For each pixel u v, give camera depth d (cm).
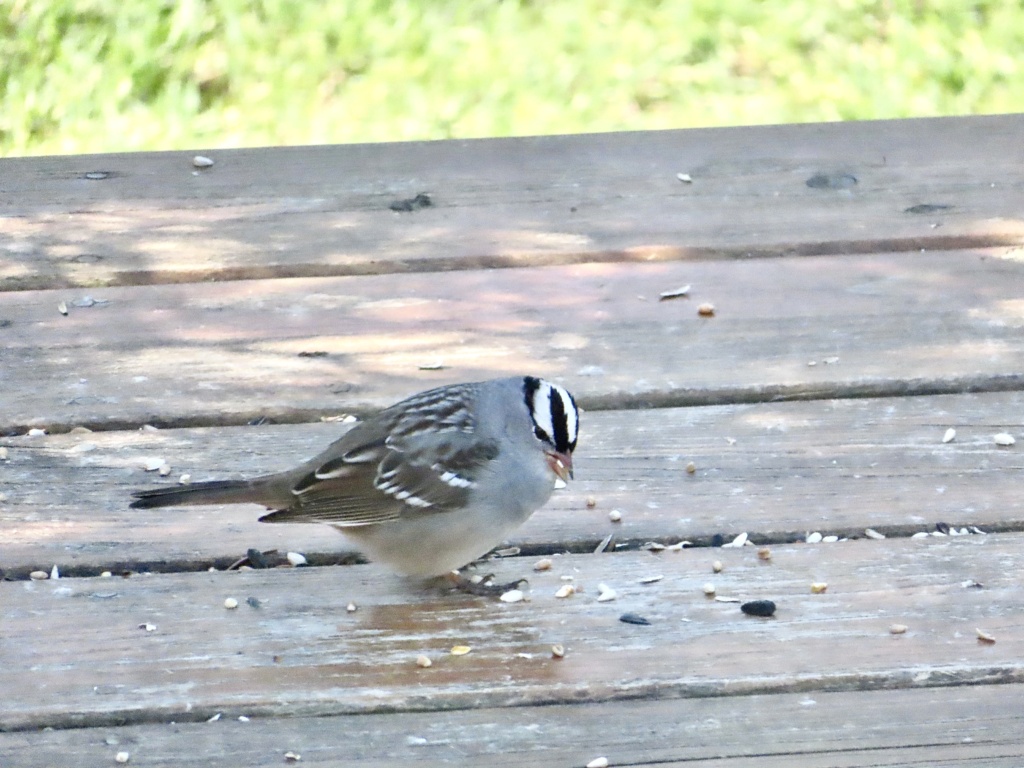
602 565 728
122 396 845
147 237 981
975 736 618
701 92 1507
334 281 949
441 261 966
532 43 1571
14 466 791
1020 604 690
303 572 725
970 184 1034
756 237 983
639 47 1566
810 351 881
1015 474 782
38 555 729
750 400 852
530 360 877
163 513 762
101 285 945
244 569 727
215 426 829
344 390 853
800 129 1108
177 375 862
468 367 872
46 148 1430
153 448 808
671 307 924
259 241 979
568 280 952
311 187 1037
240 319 912
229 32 1548
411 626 687
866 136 1096
